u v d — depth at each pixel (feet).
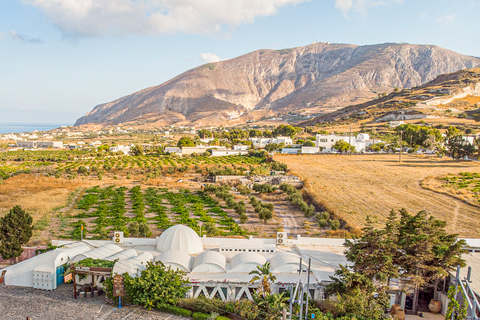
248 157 508.94
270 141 613.11
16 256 127.03
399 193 264.11
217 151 549.54
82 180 345.10
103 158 544.62
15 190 276.82
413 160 414.41
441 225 101.96
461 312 81.46
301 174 342.23
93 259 110.01
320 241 141.28
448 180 299.17
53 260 111.75
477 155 403.95
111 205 241.96
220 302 97.19
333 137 518.37
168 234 128.57
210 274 108.37
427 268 95.25
